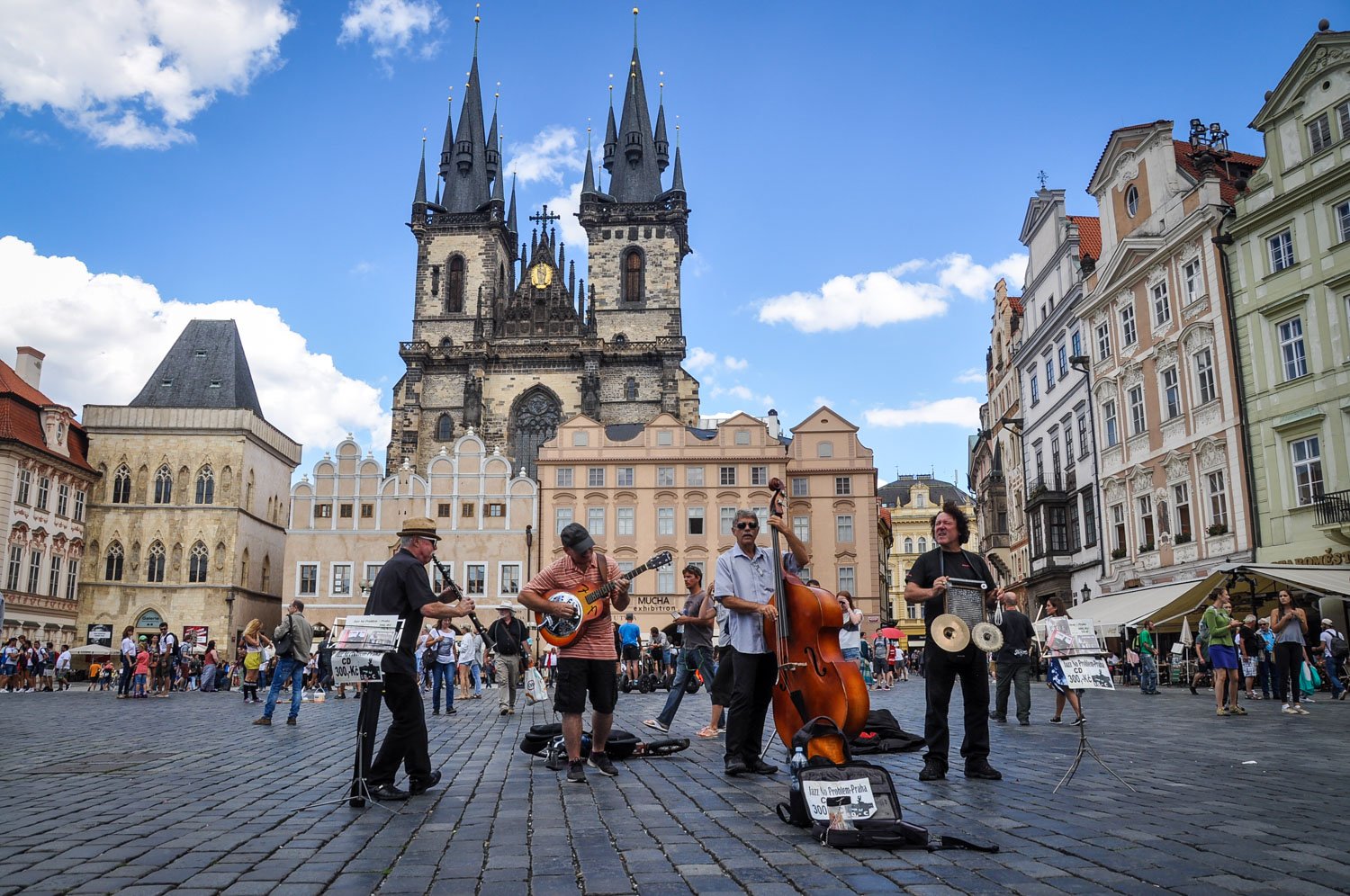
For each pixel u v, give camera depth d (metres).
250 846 6.59
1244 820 7.24
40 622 62.44
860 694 8.68
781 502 9.51
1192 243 37.34
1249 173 38.97
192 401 74.62
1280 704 21.39
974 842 6.27
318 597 68.00
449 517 69.56
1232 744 12.90
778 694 8.89
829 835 6.39
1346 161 30.61
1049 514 50.06
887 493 140.00
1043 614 18.52
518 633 20.89
